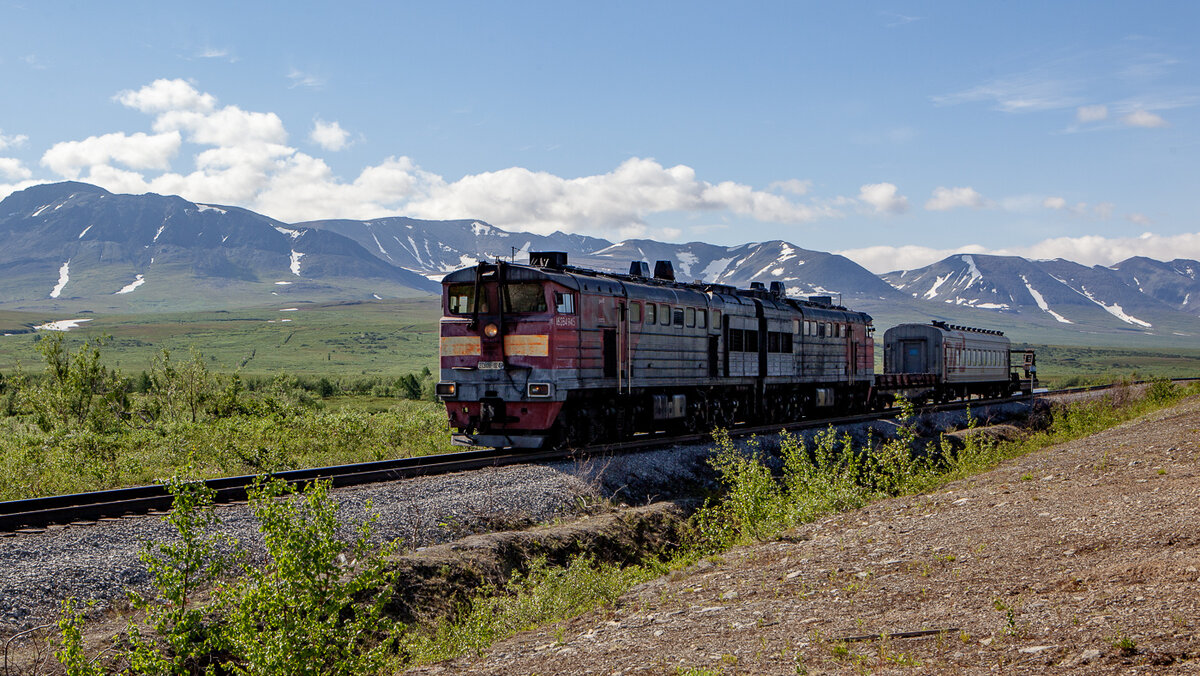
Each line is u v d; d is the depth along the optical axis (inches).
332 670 353.4
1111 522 426.0
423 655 413.4
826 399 1503.4
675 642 351.3
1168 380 1909.4
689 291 1139.3
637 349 1003.9
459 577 518.0
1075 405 1576.0
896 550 457.1
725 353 1192.8
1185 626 265.7
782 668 293.3
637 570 574.2
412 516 605.6
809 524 613.0
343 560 477.1
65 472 821.2
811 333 1449.3
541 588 488.7
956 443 1314.0
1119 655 254.5
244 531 533.3
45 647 373.7
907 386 1804.9
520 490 708.0
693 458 949.2
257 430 1082.7
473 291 921.5
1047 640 277.0
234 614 340.5
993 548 420.5
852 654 298.4
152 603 433.4
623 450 922.7
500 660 380.5
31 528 542.3
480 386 910.4
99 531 521.7
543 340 880.9
